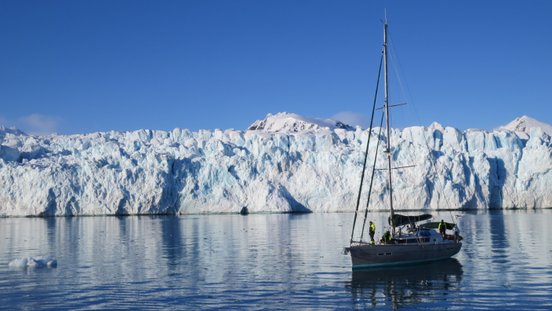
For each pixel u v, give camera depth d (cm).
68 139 10869
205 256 3058
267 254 3111
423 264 2631
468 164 8900
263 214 8625
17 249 3544
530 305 1728
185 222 6519
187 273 2464
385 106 2862
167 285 2175
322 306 1792
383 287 2083
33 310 1773
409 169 8812
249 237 4241
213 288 2103
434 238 2750
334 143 10362
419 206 8512
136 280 2294
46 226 6009
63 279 2323
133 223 6438
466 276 2261
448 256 2731
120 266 2695
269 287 2112
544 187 8719
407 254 2588
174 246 3622
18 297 1966
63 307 1809
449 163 8844
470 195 8581
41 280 2300
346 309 1748
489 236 3912
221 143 10206
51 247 3647
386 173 8831
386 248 2548
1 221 7331
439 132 9775
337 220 6450
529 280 2123
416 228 2809
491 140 9481
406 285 2111
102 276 2397
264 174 9494
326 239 3988
